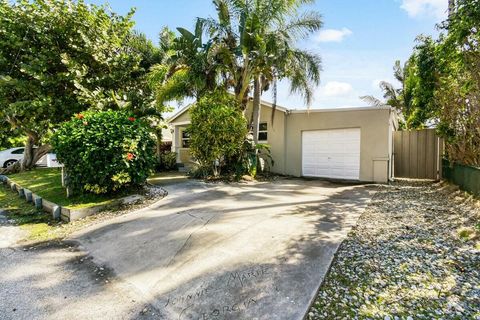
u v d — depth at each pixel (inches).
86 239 167.8
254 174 374.0
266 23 369.7
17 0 334.3
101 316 92.9
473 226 160.4
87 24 354.9
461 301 92.4
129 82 396.8
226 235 155.7
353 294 98.5
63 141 230.2
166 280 114.5
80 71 343.3
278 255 129.1
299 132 433.7
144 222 186.2
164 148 662.5
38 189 281.7
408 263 119.6
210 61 374.9
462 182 255.9
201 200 242.7
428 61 325.4
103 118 239.9
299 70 385.7
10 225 199.9
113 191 248.4
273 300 95.9
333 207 220.1
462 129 276.2
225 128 338.6
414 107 522.0
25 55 331.3
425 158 395.2
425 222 175.5
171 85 405.1
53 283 116.0
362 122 382.6
